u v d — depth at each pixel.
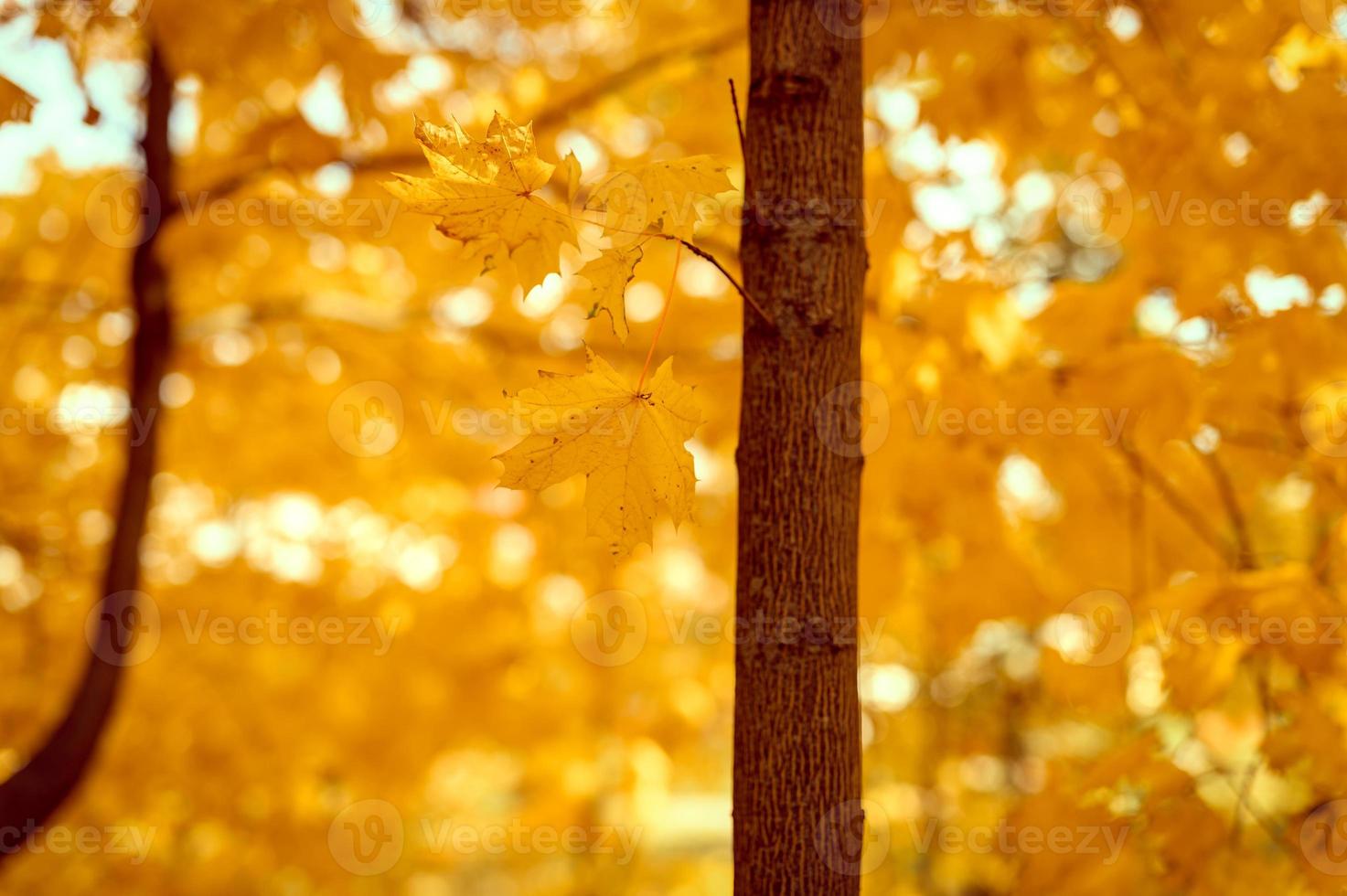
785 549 1.55
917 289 3.02
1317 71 2.50
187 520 5.29
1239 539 2.86
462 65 3.81
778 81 1.66
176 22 2.86
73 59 2.54
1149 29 2.71
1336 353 2.46
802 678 1.52
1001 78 2.88
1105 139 2.90
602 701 4.81
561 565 4.79
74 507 5.22
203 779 4.78
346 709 4.86
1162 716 2.76
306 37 3.09
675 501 1.41
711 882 5.95
